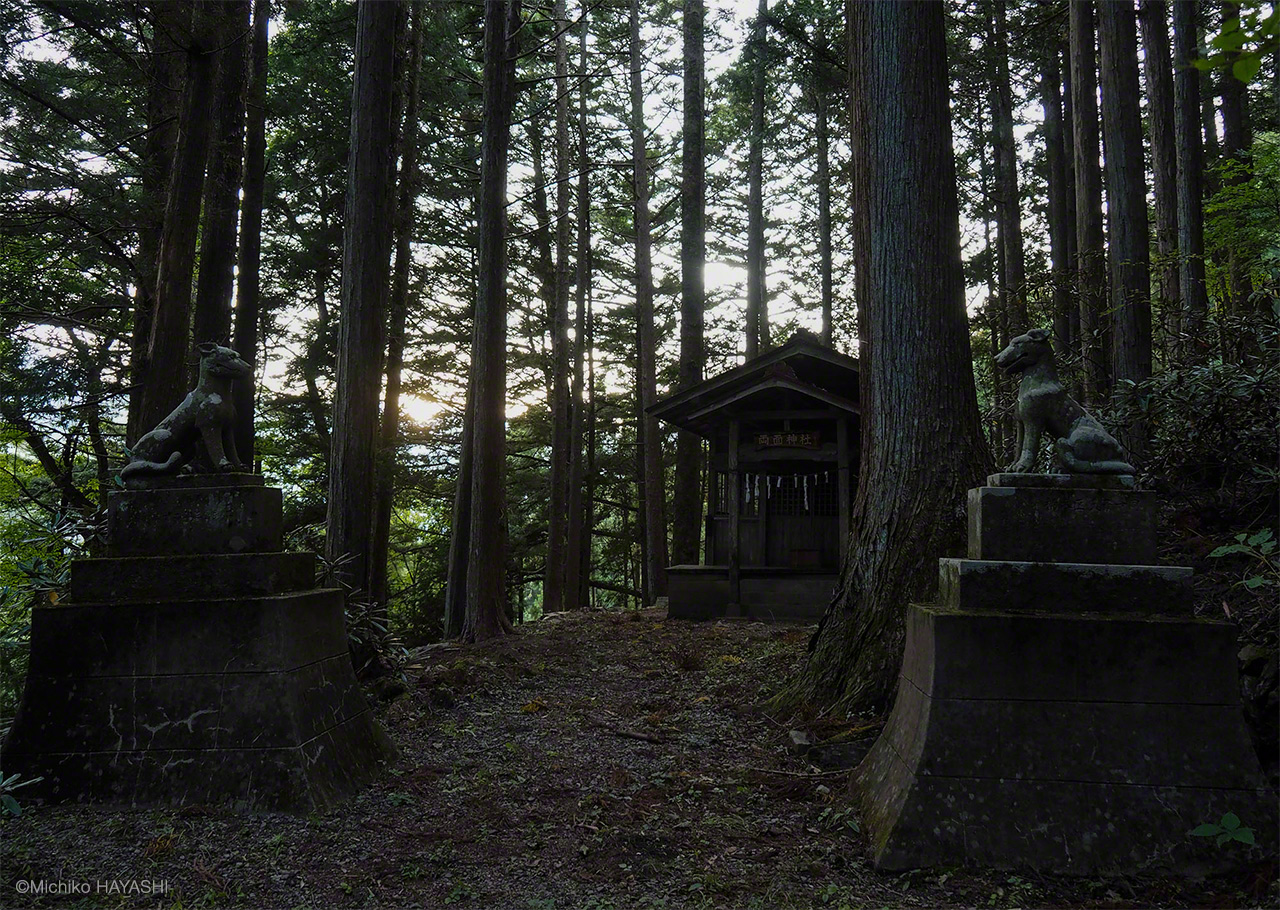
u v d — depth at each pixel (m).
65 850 3.56
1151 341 7.90
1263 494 5.70
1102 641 3.60
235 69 9.13
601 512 26.22
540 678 7.21
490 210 9.16
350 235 7.31
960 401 5.56
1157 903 3.18
